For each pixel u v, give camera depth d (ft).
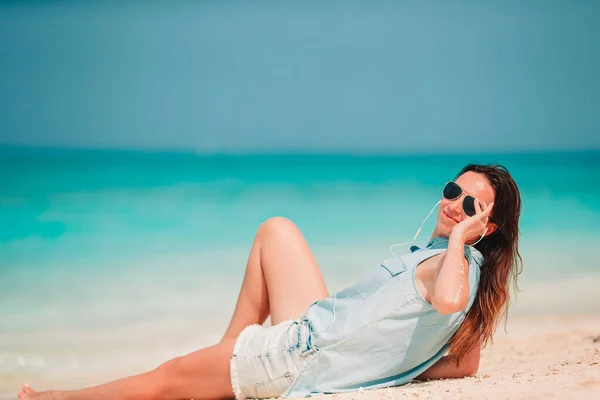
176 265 32.91
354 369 12.80
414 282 12.44
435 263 12.47
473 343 13.19
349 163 135.54
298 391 12.89
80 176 88.69
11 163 112.88
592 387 11.56
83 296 27.14
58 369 19.35
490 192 12.96
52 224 45.27
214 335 22.67
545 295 27.86
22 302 26.20
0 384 18.10
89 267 32.27
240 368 13.07
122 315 24.68
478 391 11.81
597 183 82.74
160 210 54.19
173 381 13.41
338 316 12.80
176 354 20.85
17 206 53.98
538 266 33.09
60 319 24.09
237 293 27.76
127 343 21.70
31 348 21.11
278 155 170.19
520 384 12.33
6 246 37.32
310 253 14.89
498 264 13.10
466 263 12.33
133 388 13.32
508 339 21.72
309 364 12.78
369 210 55.88
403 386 13.07
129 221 47.42
